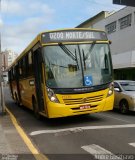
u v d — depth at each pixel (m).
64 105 11.35
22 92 17.89
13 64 21.97
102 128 11.08
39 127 12.14
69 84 11.50
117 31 39.88
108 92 11.98
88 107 11.56
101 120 12.95
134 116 14.10
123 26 38.53
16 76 20.28
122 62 34.03
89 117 13.88
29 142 9.42
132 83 16.02
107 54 12.32
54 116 11.38
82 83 11.60
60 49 11.80
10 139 9.95
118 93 15.37
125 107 14.85
